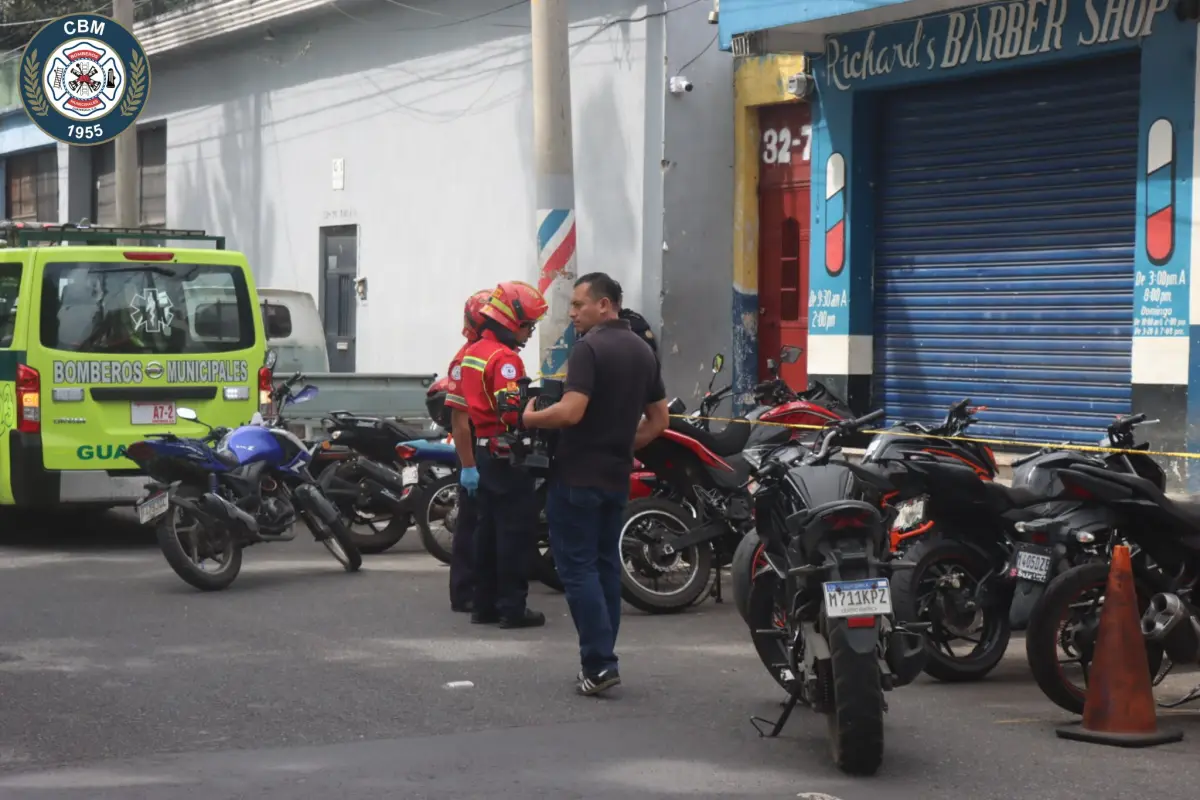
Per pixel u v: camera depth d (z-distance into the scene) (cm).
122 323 1235
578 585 739
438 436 1216
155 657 820
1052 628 695
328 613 957
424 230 2047
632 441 750
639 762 619
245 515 1040
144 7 2575
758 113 1698
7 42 3103
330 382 1355
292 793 572
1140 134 1280
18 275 1220
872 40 1507
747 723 686
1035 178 1419
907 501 780
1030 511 760
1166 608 704
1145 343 1280
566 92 1437
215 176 2520
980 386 1479
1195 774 609
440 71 2003
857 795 576
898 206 1545
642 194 1672
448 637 884
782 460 662
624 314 1327
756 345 1717
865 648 593
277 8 2208
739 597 820
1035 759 631
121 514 1467
